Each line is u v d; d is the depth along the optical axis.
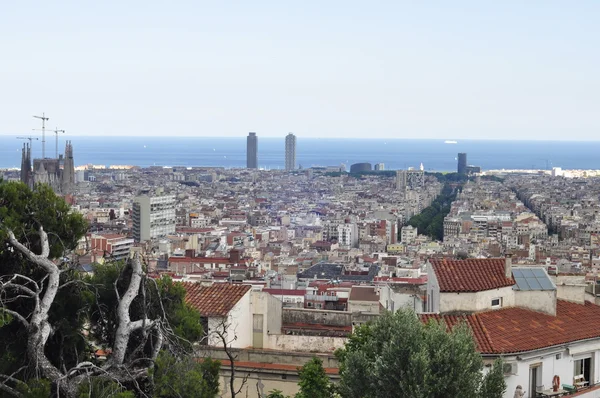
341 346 76.38
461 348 56.47
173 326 63.22
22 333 58.19
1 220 58.44
